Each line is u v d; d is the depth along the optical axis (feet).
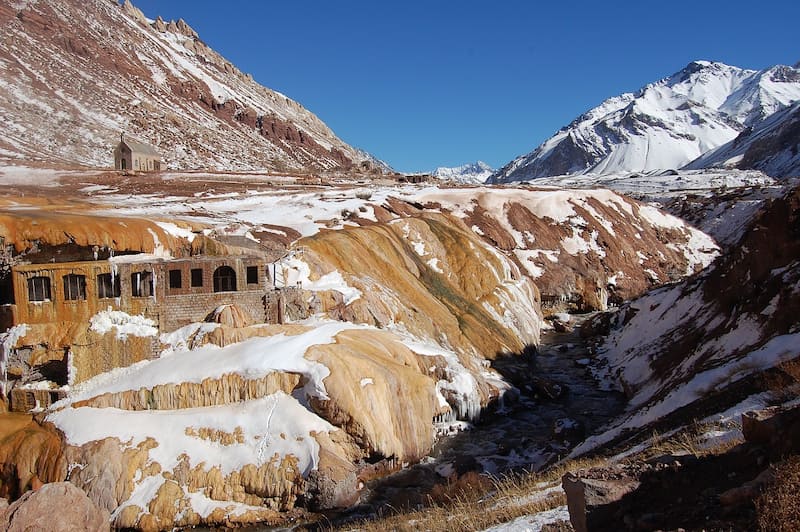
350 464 97.04
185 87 637.71
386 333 133.69
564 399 141.18
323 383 103.55
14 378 107.76
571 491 36.58
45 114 420.36
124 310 115.34
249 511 91.56
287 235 166.40
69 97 466.70
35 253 117.29
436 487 92.99
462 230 232.12
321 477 92.94
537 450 110.52
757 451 34.58
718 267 142.72
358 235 177.06
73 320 111.45
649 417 90.12
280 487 93.35
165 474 94.17
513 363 158.71
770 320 101.60
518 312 189.06
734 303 122.21
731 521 28.71
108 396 104.42
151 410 104.01
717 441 50.34
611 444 81.15
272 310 126.00
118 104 496.23
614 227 290.76
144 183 276.41
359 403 104.17
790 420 34.40
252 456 96.73
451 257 197.57
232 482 93.86
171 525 89.51
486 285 191.31
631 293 255.70
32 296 110.52
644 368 140.67
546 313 237.04
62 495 70.18
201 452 97.14
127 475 92.99
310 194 243.19
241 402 104.78
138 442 97.19
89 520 71.26
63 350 109.29
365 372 109.40
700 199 410.31
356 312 141.79
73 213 141.38
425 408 116.57
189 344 115.65
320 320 134.00
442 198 279.08
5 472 94.99
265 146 600.80
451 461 109.09
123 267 115.55
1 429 99.60
